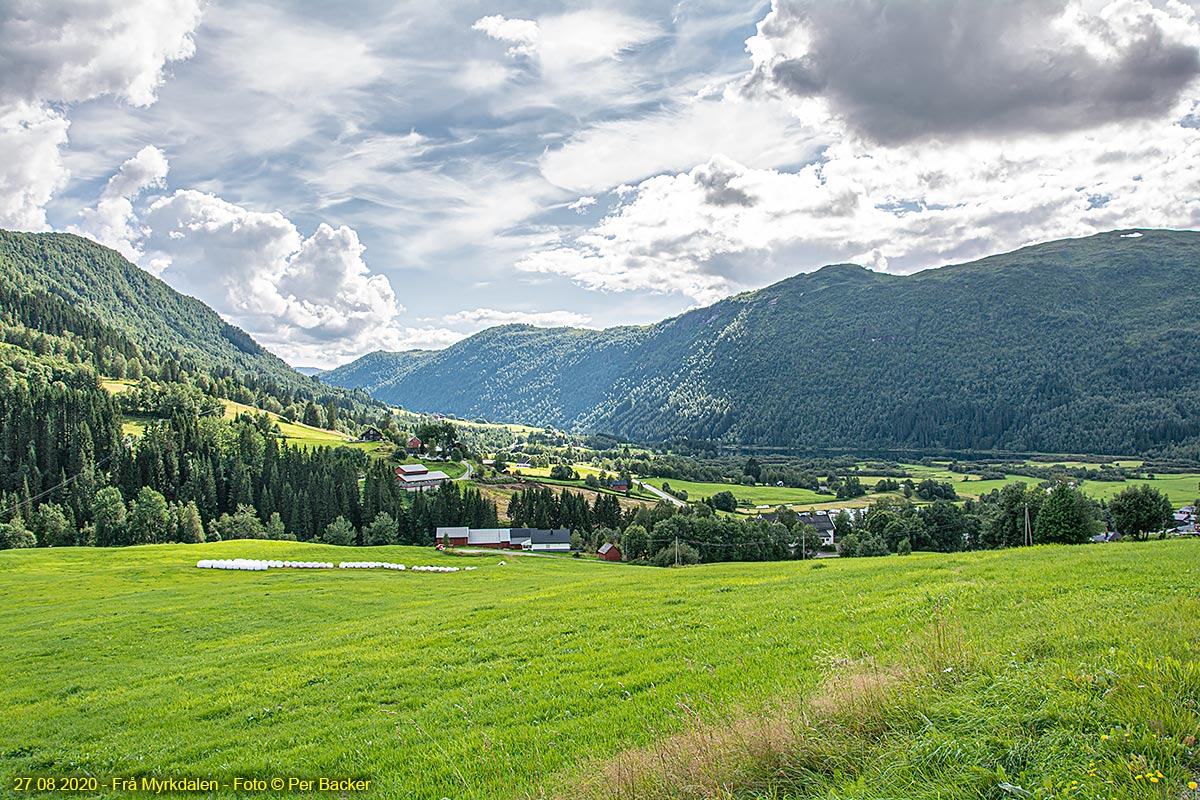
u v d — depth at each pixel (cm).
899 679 1011
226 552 8050
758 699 1211
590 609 2948
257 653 2759
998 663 1041
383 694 1898
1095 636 1195
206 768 1474
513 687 1748
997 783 707
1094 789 650
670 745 977
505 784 1095
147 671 2672
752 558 10912
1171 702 774
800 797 799
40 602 4956
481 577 6191
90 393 17875
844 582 2980
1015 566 2791
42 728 1978
